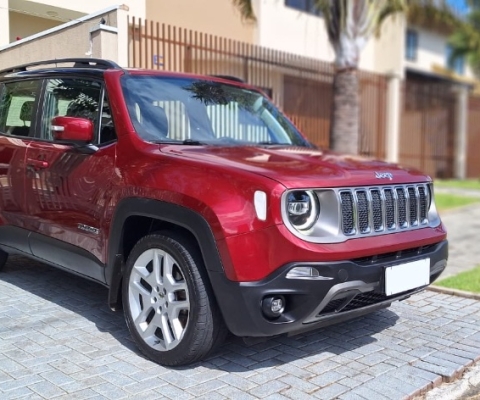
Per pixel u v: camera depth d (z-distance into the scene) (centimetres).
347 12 1060
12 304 494
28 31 922
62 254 454
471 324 475
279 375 362
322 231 338
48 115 488
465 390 360
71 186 434
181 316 361
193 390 338
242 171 343
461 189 1695
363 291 348
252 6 1155
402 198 391
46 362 374
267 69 1209
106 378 352
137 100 433
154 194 363
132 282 387
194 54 1012
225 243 328
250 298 323
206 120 476
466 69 2814
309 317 334
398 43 1889
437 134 1991
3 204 518
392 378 362
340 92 1093
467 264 725
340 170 373
